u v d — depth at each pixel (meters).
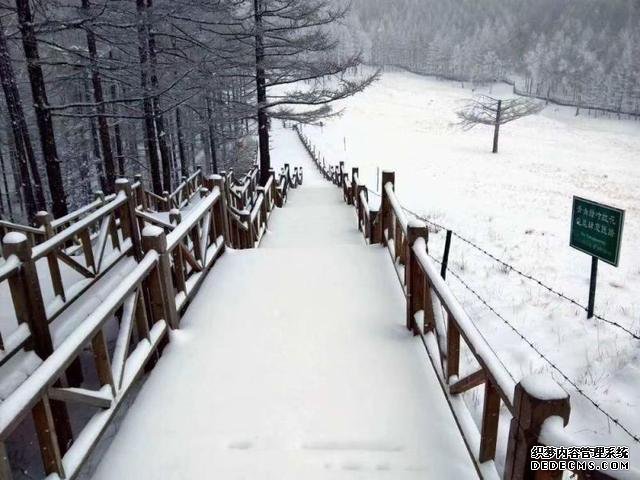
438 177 30.81
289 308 5.19
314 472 2.95
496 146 43.88
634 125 74.56
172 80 15.69
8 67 14.13
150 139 16.47
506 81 123.81
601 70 104.56
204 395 3.73
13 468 5.11
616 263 6.39
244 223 9.38
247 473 2.96
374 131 56.97
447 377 3.39
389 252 6.71
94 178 29.14
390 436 3.23
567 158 41.69
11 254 3.88
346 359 4.17
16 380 3.77
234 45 19.02
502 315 7.19
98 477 2.98
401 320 4.86
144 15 12.59
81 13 11.00
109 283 6.20
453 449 3.10
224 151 35.62
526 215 17.75
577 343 6.18
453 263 10.06
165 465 3.04
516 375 5.46
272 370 4.04
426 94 92.56
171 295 4.54
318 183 29.33
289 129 63.38
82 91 24.61
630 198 24.03
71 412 6.10
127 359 3.73
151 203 14.40
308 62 20.19
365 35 140.38
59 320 5.05
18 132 14.81
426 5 184.62
